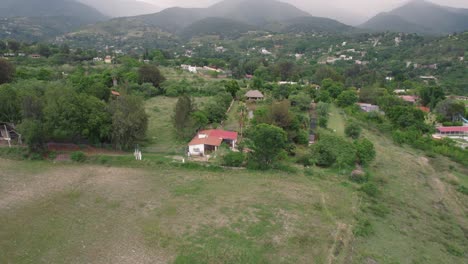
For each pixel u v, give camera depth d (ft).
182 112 175.63
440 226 107.45
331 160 152.76
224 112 221.05
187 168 140.77
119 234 90.33
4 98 149.18
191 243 86.89
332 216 105.29
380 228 101.50
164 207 106.42
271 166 144.05
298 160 153.69
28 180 123.85
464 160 170.60
